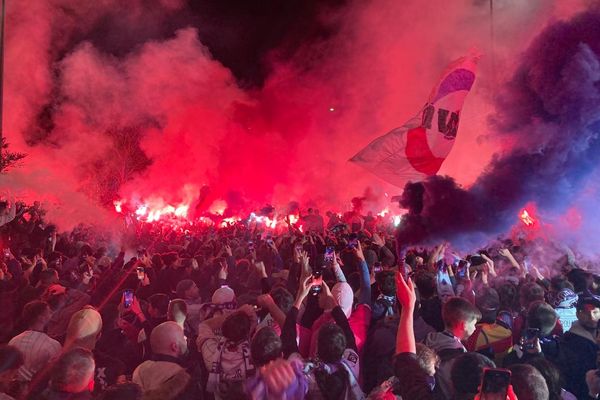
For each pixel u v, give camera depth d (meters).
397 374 3.90
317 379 4.02
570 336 5.17
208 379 4.93
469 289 6.87
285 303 5.54
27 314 5.24
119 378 5.25
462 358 3.97
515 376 3.78
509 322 5.64
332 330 4.16
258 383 3.47
